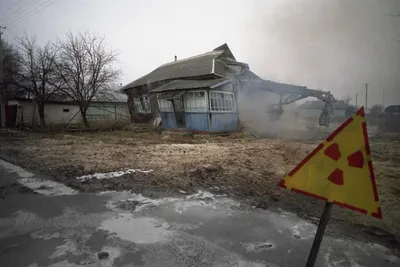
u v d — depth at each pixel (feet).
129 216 10.46
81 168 18.42
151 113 61.46
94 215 10.54
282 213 10.96
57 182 15.30
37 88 61.21
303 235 9.03
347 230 9.53
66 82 59.98
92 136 44.73
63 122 76.69
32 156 23.68
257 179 15.88
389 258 7.77
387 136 47.60
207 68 53.26
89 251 7.82
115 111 88.94
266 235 8.99
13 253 7.68
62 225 9.63
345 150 5.24
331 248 8.23
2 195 13.00
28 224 9.70
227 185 14.66
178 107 47.06
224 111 44.16
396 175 18.43
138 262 7.28
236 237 8.80
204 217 10.43
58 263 7.18
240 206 11.66
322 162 5.42
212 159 21.97
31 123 64.08
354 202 5.11
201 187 14.26
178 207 11.46
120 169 18.15
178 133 43.39
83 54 61.62
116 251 7.83
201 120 42.39
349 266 7.29
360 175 5.08
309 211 11.25
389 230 9.66
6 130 53.52
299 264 7.29
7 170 18.39
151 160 21.49
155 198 12.57
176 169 18.13
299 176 5.60
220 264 7.25
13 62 68.18
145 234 8.95
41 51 60.90
